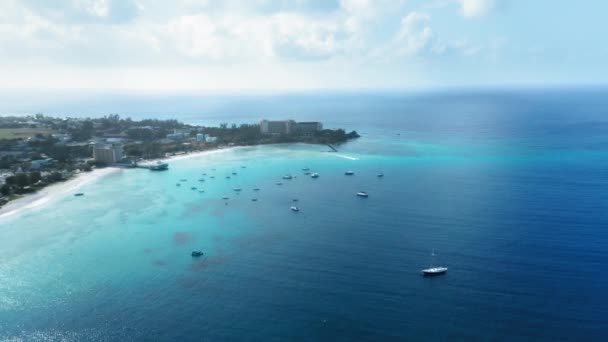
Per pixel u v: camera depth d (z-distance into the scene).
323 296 140.88
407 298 138.00
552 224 197.88
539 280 146.00
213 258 173.00
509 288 141.75
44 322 130.88
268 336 121.00
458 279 148.75
